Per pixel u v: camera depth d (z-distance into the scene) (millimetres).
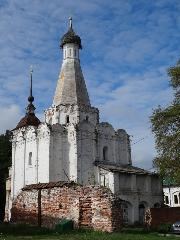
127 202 44438
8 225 22344
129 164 53312
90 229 20047
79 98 52188
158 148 39406
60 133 47625
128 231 23438
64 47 56500
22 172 49031
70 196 21391
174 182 38125
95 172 47188
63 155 47031
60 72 55156
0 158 63188
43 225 22219
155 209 35219
